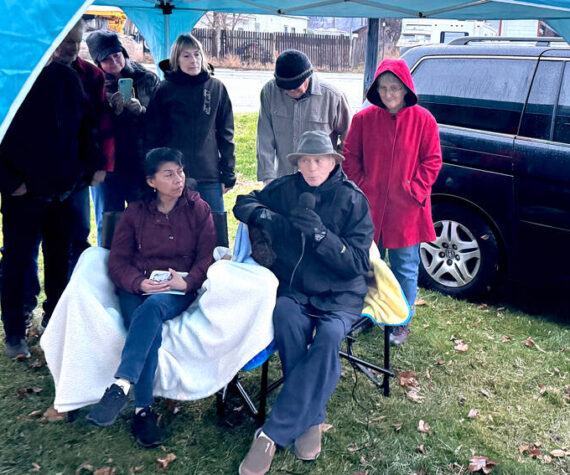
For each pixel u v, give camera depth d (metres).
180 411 3.18
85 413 3.13
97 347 2.83
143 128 4.12
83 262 3.00
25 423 3.05
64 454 2.84
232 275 2.84
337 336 2.79
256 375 3.58
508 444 3.04
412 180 3.67
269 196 3.23
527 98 4.31
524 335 4.21
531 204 4.23
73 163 3.48
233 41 26.39
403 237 3.71
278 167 4.15
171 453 2.87
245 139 10.67
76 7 2.14
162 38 5.60
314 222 2.91
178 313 3.02
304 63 3.63
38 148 3.27
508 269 4.48
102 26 20.22
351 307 3.01
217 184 4.24
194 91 3.98
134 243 3.18
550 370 3.76
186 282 3.07
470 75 4.59
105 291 3.05
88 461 2.81
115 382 2.65
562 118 4.13
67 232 3.71
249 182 8.68
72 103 3.39
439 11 4.38
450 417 3.23
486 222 4.51
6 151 3.21
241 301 2.82
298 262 3.03
